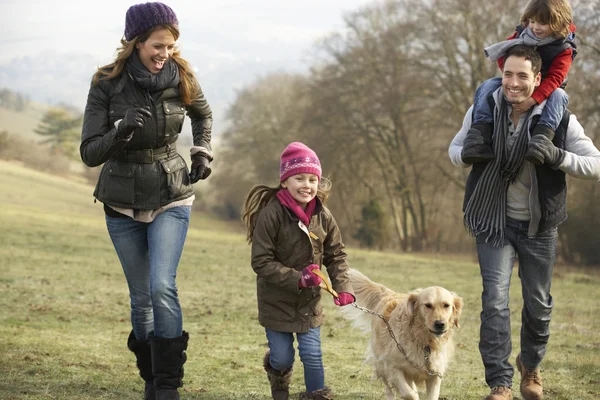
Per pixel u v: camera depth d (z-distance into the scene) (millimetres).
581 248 39062
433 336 5699
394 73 44719
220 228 66375
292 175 5363
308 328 5402
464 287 21062
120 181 5332
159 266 5301
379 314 6227
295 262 5438
